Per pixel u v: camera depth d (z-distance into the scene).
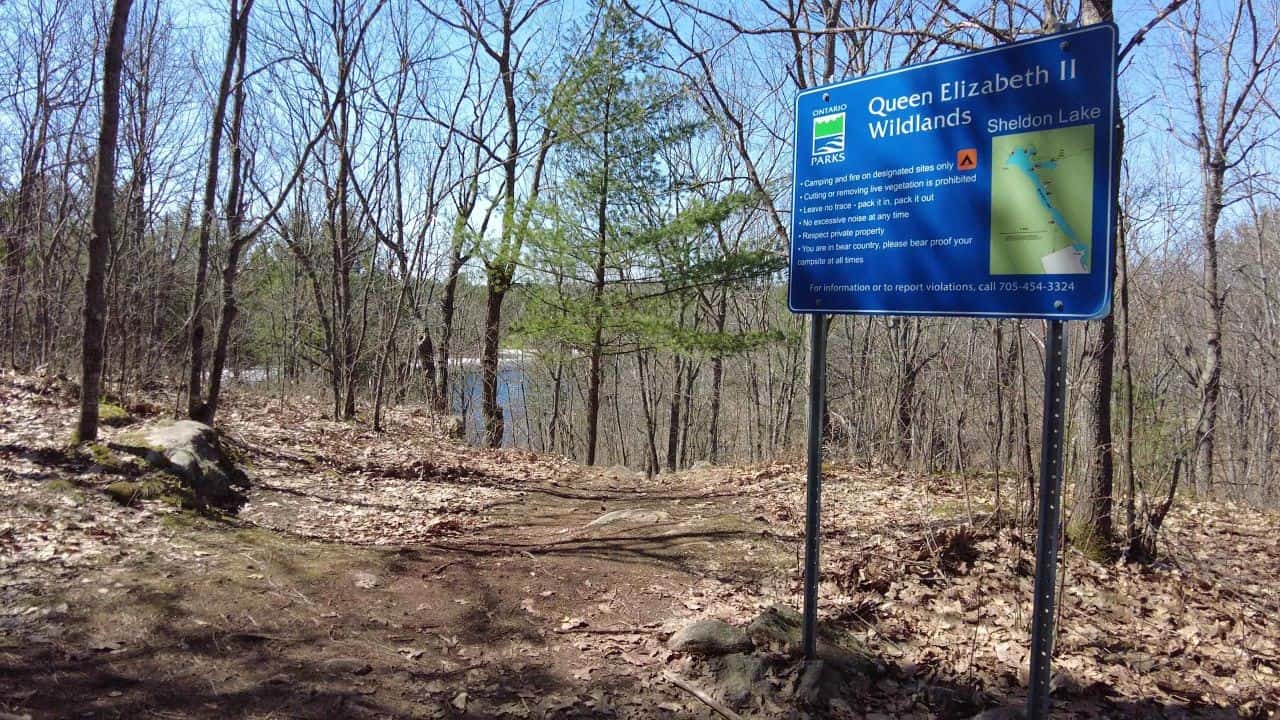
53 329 12.01
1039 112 2.76
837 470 9.80
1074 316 2.67
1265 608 5.20
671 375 23.41
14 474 5.68
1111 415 6.36
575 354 15.78
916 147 3.08
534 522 7.43
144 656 3.53
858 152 3.27
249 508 7.00
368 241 18.03
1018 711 3.39
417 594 4.80
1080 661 4.10
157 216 13.58
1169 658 4.27
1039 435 5.89
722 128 13.98
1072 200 2.68
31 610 3.80
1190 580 5.58
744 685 3.60
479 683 3.64
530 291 13.05
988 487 6.68
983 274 2.90
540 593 4.93
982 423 6.17
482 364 16.02
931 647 4.18
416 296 16.88
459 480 9.74
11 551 4.48
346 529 6.63
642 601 4.84
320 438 11.13
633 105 11.94
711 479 9.98
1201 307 16.67
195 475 6.56
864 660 3.90
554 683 3.68
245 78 9.66
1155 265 9.28
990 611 4.67
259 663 3.61
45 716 2.92
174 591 4.29
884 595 4.88
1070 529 5.90
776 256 12.12
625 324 12.52
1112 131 2.60
